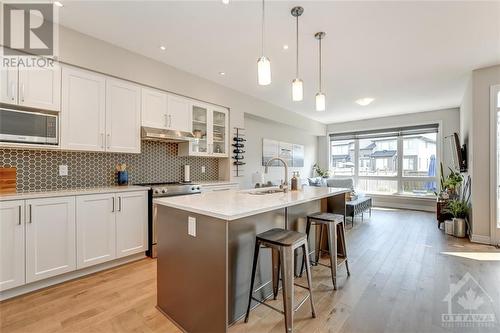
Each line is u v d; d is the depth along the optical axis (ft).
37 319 6.12
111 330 5.74
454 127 19.63
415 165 21.62
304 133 25.09
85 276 8.52
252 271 6.04
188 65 11.70
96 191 8.71
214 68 12.07
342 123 25.55
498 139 11.84
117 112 9.95
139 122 10.68
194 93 12.82
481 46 9.81
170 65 11.69
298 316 6.21
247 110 16.21
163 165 12.76
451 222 13.67
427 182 21.02
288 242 5.55
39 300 6.98
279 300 6.97
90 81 9.21
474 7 7.36
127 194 9.57
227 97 14.76
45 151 9.02
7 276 6.89
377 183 23.59
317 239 9.63
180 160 13.55
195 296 5.65
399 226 15.64
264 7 7.43
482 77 12.05
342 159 25.85
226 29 8.67
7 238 6.89
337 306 6.66
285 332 5.51
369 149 24.11
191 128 12.79
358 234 13.83
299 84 7.66
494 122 11.80
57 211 7.80
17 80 7.57
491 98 11.83
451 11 7.55
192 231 5.74
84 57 8.95
